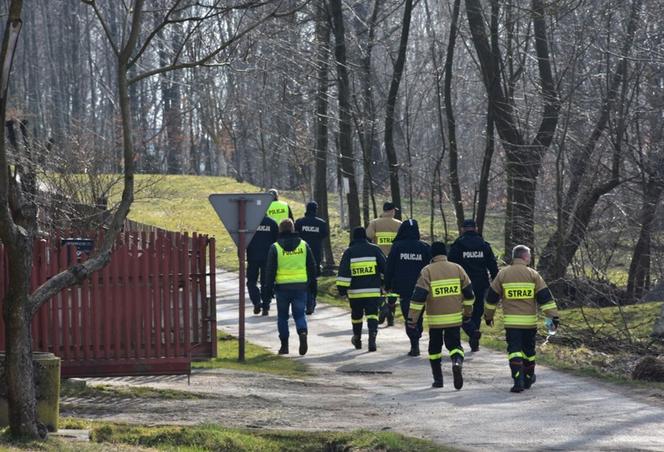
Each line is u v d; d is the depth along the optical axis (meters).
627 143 37.78
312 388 19.56
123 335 19.61
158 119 100.12
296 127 57.19
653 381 21.03
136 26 14.78
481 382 20.30
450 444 13.99
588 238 34.91
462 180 70.88
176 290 19.78
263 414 16.66
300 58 46.41
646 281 36.19
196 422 15.85
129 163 14.55
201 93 71.25
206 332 20.06
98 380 20.17
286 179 92.38
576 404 17.53
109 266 19.50
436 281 19.22
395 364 22.92
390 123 42.62
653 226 36.50
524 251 19.22
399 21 66.19
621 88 38.94
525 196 38.78
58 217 30.88
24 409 13.19
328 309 33.84
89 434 14.31
